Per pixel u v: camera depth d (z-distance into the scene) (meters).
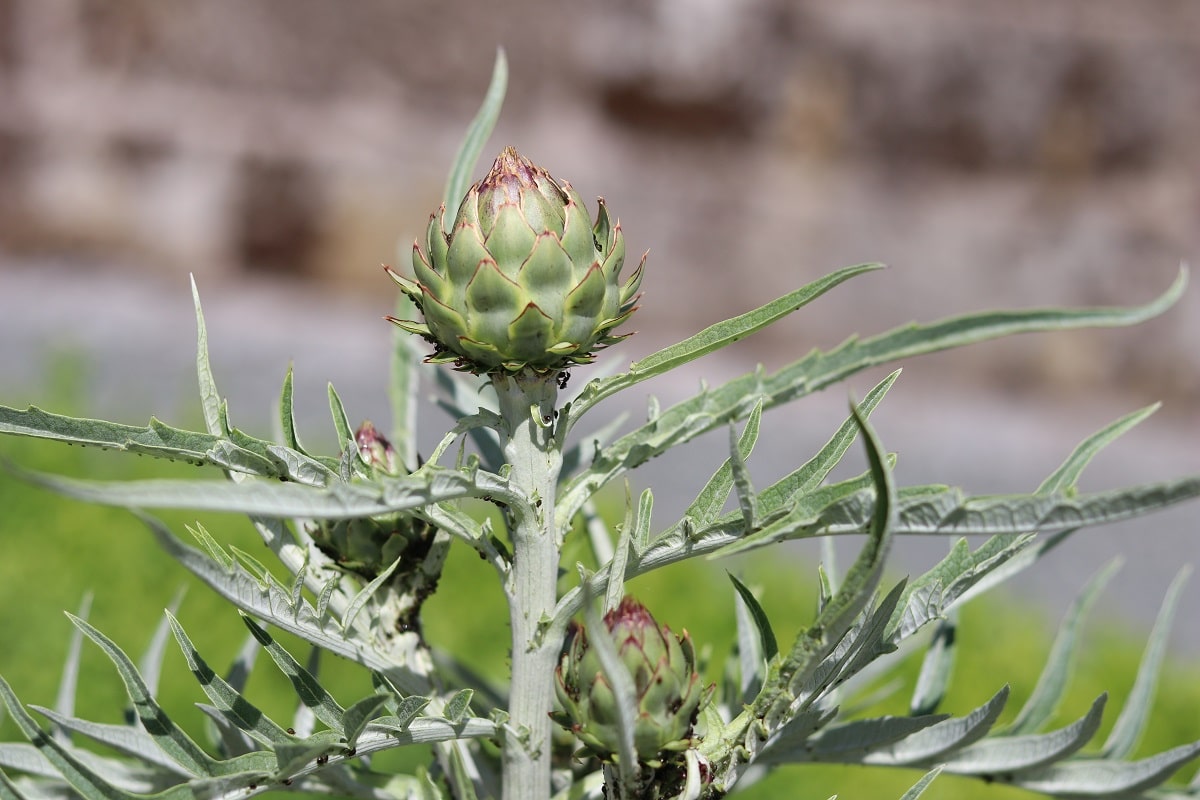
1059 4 5.60
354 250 5.91
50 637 2.44
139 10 5.89
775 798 2.25
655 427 1.10
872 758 1.15
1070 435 5.00
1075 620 1.21
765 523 1.06
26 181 5.90
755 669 1.17
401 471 1.18
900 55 5.71
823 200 5.77
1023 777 1.16
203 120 5.95
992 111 5.69
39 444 3.36
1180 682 2.91
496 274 1.07
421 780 1.12
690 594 2.86
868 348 1.09
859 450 4.63
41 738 1.05
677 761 1.08
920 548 3.71
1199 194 5.56
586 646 1.09
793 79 5.78
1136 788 1.14
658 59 5.79
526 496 1.09
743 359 5.57
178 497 0.98
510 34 5.86
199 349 1.06
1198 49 5.54
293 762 1.05
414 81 5.96
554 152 5.86
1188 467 4.76
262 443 1.06
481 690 1.27
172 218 5.91
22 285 5.52
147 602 2.60
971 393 5.50
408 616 1.14
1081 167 5.68
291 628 1.08
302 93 5.98
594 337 1.09
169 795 1.05
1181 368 5.42
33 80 5.94
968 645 2.90
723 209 5.76
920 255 5.68
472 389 1.23
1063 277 5.59
